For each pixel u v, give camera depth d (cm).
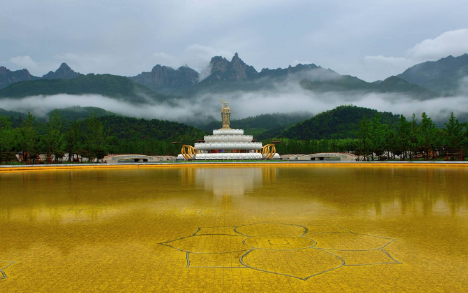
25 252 1269
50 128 8581
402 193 2739
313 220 1769
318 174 4706
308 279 1018
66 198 2570
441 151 9588
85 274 1060
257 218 1825
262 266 1123
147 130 17312
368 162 7381
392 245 1330
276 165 7244
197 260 1179
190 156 8725
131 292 936
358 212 1969
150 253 1252
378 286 966
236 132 9244
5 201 2439
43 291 942
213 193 2789
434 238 1422
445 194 2673
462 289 946
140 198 2547
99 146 9600
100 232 1548
